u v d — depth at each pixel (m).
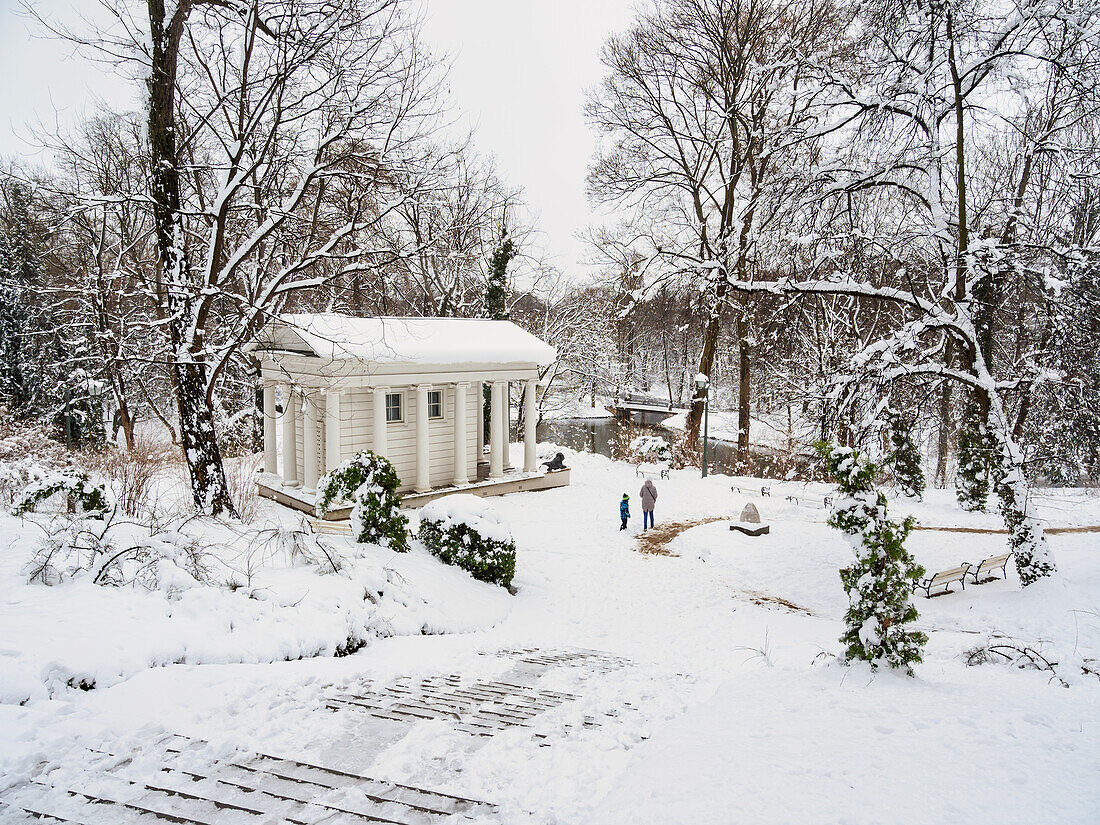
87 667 6.30
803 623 11.27
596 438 45.47
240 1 13.29
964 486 18.66
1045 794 4.04
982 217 14.66
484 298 32.00
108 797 4.09
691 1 25.34
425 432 20.17
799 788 4.15
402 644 9.22
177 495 16.56
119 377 26.28
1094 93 11.05
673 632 11.07
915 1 12.03
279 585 9.27
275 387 21.22
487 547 13.08
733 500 21.86
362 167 14.95
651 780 4.41
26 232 28.75
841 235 13.34
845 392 12.85
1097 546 13.43
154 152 13.51
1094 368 13.58
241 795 4.17
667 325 57.91
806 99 13.78
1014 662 7.81
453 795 4.36
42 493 9.93
